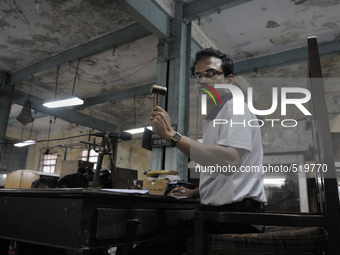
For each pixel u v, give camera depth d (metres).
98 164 1.65
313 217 1.00
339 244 0.96
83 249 0.95
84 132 13.94
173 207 1.57
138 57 7.57
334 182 1.01
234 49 6.89
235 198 1.23
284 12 5.56
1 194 1.27
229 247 1.14
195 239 1.15
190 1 5.14
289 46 6.66
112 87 9.65
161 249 1.26
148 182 3.53
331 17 5.62
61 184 2.12
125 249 2.32
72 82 9.30
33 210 1.12
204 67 1.49
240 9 5.51
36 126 14.87
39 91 9.97
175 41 5.05
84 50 6.88
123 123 12.88
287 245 1.10
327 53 6.34
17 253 1.54
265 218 1.04
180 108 4.73
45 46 7.09
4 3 5.57
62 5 5.61
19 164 15.31
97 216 1.02
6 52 7.37
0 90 8.29
